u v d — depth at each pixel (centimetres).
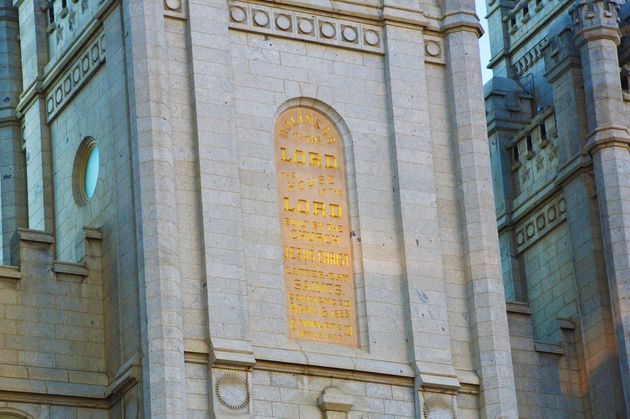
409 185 7181
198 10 7038
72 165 7381
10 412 6681
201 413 6594
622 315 7494
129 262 6800
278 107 7106
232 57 7075
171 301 6625
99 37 7225
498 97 8538
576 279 7769
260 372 6738
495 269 7181
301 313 6925
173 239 6719
